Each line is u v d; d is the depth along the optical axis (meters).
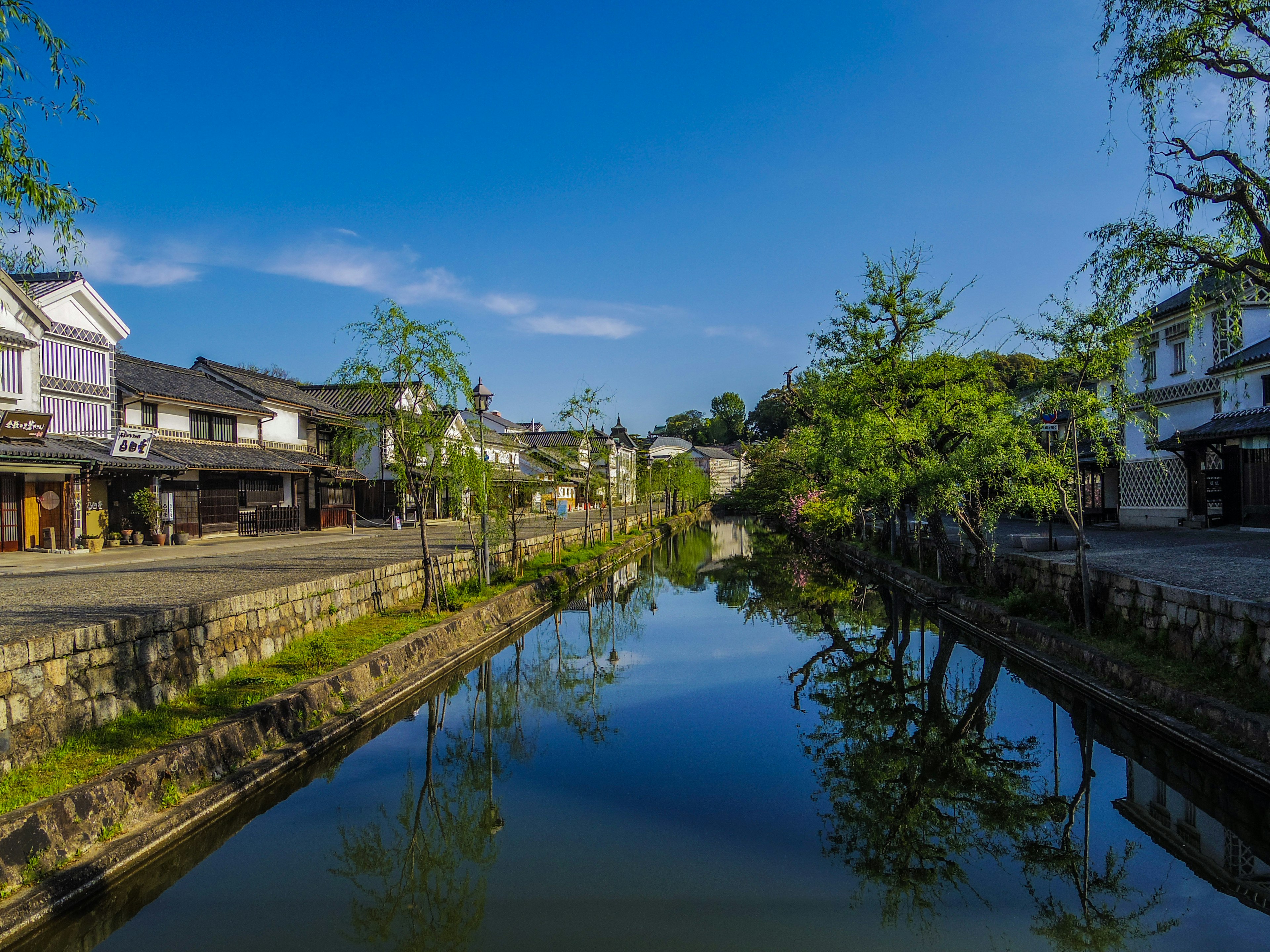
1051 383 10.77
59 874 4.57
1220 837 6.24
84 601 9.12
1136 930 4.71
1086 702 9.03
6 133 5.07
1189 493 19.48
